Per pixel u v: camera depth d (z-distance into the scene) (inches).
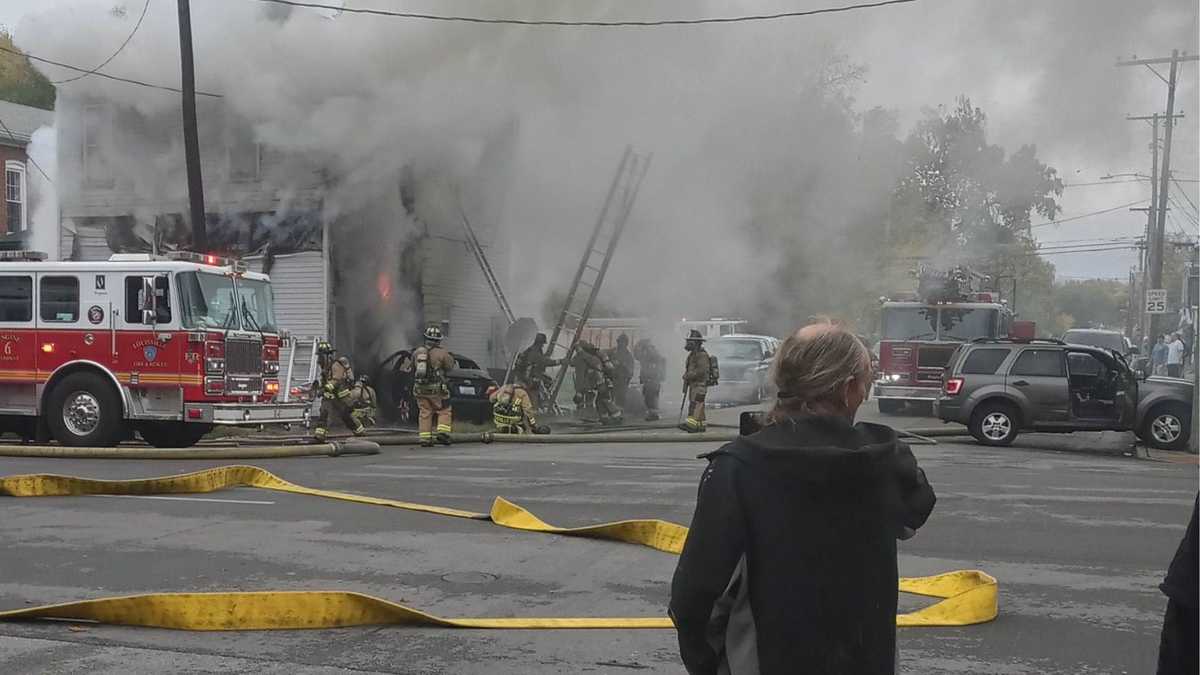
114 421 506.9
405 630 200.8
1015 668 181.8
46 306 515.8
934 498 93.4
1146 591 235.9
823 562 84.4
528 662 181.8
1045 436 701.3
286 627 201.6
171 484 374.9
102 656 183.2
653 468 464.1
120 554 264.2
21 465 458.3
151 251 743.1
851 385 90.4
